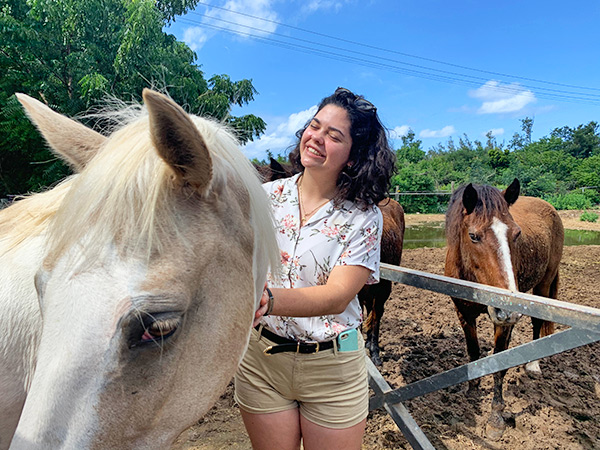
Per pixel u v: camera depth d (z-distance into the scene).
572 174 35.28
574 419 3.01
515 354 1.70
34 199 1.20
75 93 8.58
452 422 2.93
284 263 1.45
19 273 1.09
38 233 1.13
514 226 3.01
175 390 0.89
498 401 2.99
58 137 1.09
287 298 1.20
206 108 8.08
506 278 2.84
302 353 1.45
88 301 0.80
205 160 0.87
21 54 8.76
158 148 0.82
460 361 3.85
